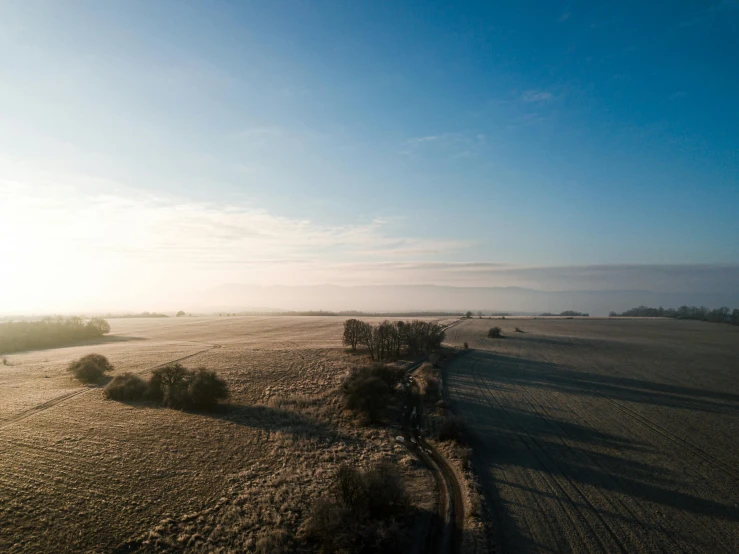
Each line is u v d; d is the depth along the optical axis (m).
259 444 27.34
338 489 20.30
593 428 32.66
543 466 25.84
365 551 16.88
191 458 24.22
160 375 35.03
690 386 46.31
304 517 19.67
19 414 28.61
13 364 45.62
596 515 20.22
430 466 26.19
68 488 19.67
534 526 19.23
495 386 45.44
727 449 28.67
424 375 46.88
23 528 16.55
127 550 16.19
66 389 35.25
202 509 19.47
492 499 21.77
